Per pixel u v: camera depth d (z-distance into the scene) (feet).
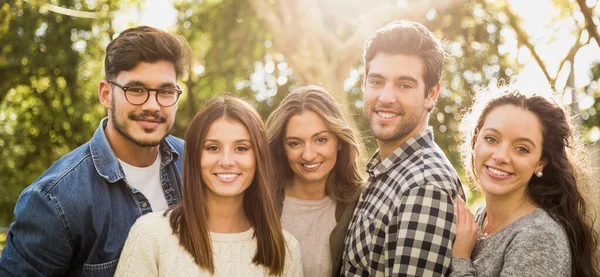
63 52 34.68
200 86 32.07
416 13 24.61
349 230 8.61
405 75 8.06
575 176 7.59
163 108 8.05
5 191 33.30
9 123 37.81
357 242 8.06
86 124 36.55
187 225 7.50
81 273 7.97
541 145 7.31
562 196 7.35
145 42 7.85
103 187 8.02
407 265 7.16
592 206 7.91
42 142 36.88
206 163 7.61
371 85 8.39
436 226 7.17
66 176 7.82
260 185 7.88
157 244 7.43
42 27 34.24
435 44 8.27
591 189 8.01
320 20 24.58
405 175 7.69
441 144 29.12
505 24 29.58
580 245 7.30
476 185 8.46
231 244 7.75
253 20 28.76
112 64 7.91
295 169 9.03
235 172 7.64
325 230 9.18
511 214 7.54
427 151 8.04
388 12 24.14
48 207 7.56
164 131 8.15
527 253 6.79
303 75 24.34
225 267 7.59
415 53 8.10
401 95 8.11
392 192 7.81
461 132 8.84
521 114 7.25
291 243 8.16
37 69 34.86
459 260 7.22
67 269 7.94
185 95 35.04
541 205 7.43
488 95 7.88
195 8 31.96
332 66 24.12
